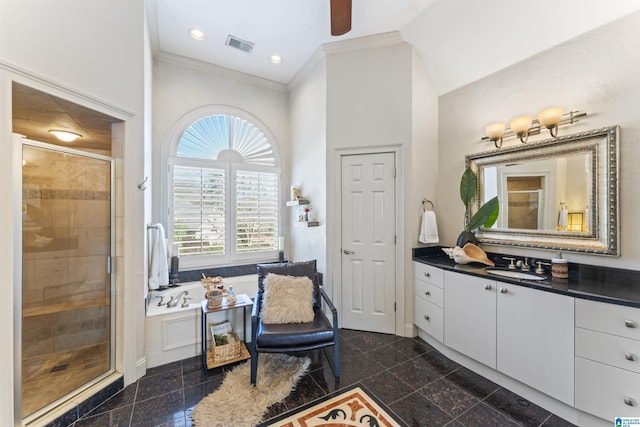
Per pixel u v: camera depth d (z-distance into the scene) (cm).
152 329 218
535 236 215
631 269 168
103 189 196
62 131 210
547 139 206
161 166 313
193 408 172
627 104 170
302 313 220
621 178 173
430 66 275
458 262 239
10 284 137
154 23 258
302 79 354
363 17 245
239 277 338
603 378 145
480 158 255
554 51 204
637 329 136
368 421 161
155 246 273
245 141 368
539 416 167
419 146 276
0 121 131
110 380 185
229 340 234
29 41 142
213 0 230
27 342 170
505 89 235
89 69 170
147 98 246
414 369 217
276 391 187
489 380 203
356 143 287
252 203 367
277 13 246
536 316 171
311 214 326
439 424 160
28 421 149
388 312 281
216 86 346
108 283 196
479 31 227
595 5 176
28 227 172
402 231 275
